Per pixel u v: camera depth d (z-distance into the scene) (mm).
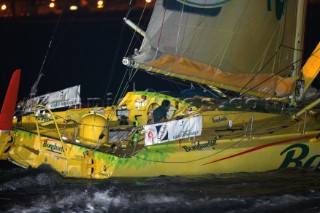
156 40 38906
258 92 41000
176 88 78375
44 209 29875
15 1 127312
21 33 120438
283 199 31406
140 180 35406
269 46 42000
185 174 36812
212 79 39625
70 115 43969
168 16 39094
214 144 37531
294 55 43344
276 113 43625
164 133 35812
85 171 36031
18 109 41781
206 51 40031
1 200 31172
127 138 38938
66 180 35406
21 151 37969
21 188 33531
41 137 37438
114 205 30719
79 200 31344
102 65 98688
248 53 41281
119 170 35250
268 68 42156
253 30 41219
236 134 39031
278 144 38406
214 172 37344
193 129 36375
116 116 44781
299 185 34688
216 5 39906
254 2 40875
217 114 42375
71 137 38969
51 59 102250
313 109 43438
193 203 31000
